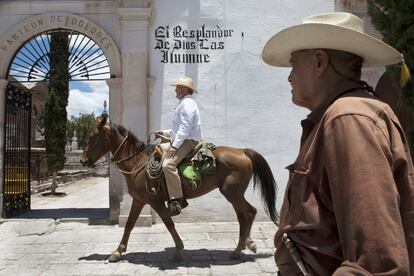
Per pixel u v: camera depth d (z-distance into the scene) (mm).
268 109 9492
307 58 1696
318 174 1462
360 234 1216
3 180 9578
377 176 1248
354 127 1327
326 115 1455
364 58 1691
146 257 6566
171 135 6359
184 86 6281
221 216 9258
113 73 9484
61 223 9383
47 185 19328
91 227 8969
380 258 1180
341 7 9602
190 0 9578
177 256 6277
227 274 5625
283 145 9453
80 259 6516
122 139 6543
